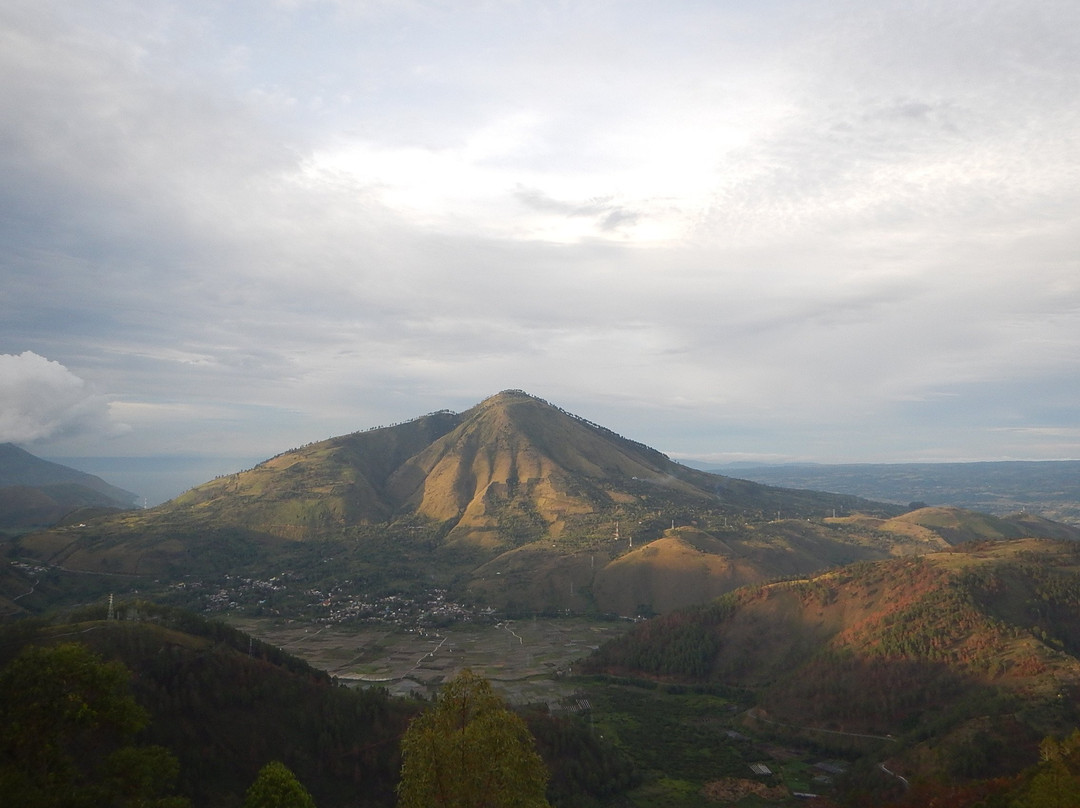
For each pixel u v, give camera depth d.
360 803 92.69
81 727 56.50
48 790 51.38
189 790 82.75
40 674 55.88
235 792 85.94
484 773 50.53
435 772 50.38
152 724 87.50
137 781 56.12
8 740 52.50
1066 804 65.25
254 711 97.94
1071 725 99.94
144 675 94.31
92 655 61.22
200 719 92.50
